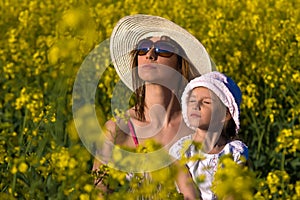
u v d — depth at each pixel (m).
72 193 3.89
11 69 9.73
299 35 10.11
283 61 9.82
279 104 8.80
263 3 13.88
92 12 13.17
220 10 12.96
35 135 5.20
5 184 4.45
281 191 4.76
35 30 12.67
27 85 9.58
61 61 9.03
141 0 14.08
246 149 4.54
